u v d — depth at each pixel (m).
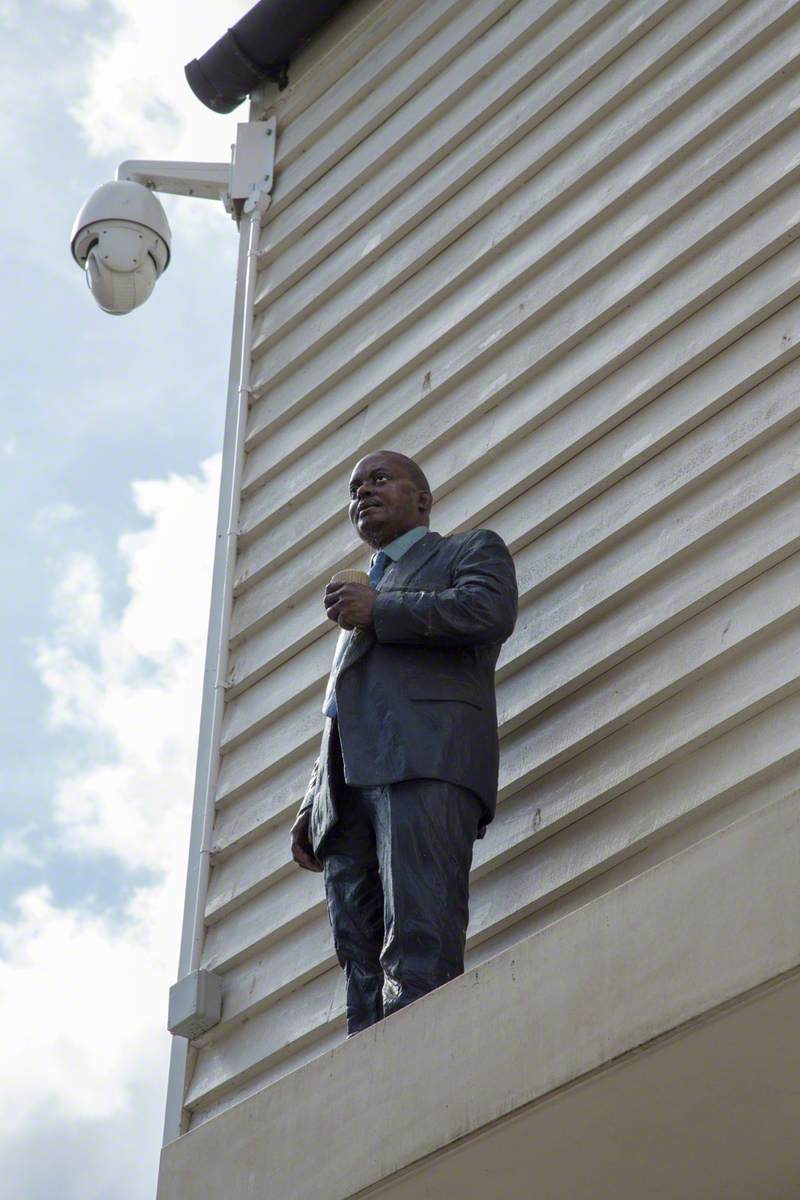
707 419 5.19
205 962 5.84
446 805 4.77
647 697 4.94
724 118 5.56
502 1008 4.12
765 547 4.84
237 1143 4.62
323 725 5.89
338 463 6.35
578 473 5.49
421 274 6.44
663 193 5.65
